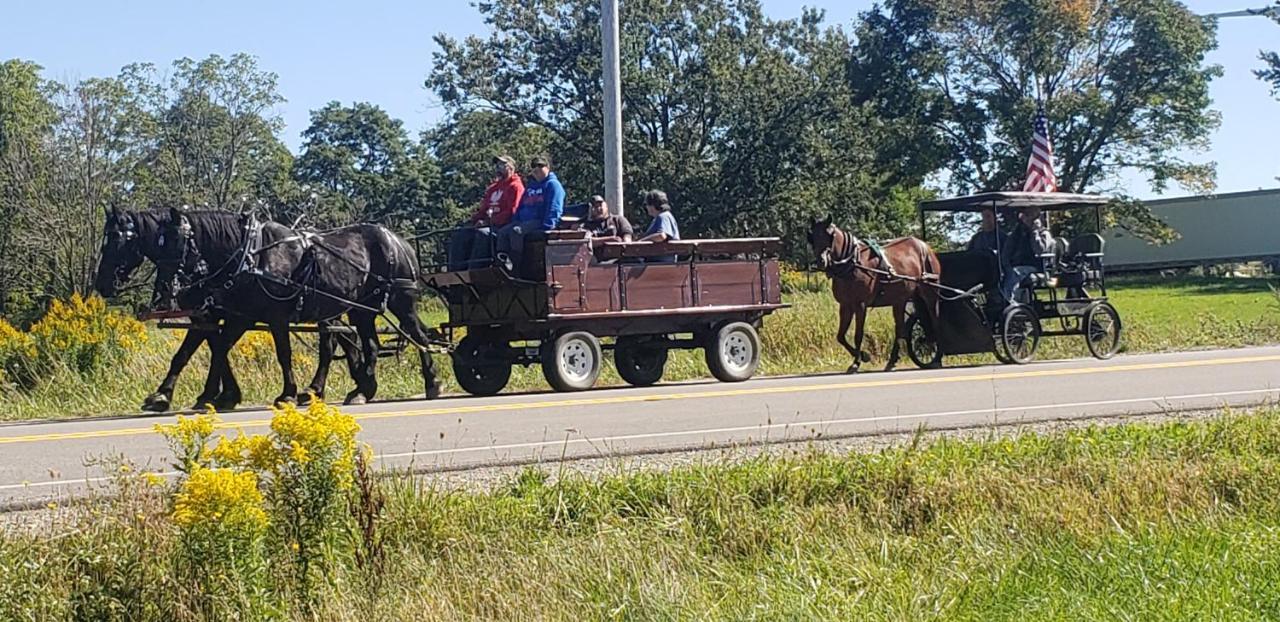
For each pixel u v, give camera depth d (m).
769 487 9.18
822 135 63.59
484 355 17.89
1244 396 14.26
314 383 16.48
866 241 20.12
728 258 18.27
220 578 6.90
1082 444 10.69
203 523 6.93
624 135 61.81
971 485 9.22
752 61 64.38
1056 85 67.31
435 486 8.90
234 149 60.41
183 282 15.41
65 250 51.34
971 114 67.56
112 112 54.91
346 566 7.39
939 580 7.55
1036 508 8.85
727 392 15.55
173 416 14.62
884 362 22.59
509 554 7.80
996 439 11.33
